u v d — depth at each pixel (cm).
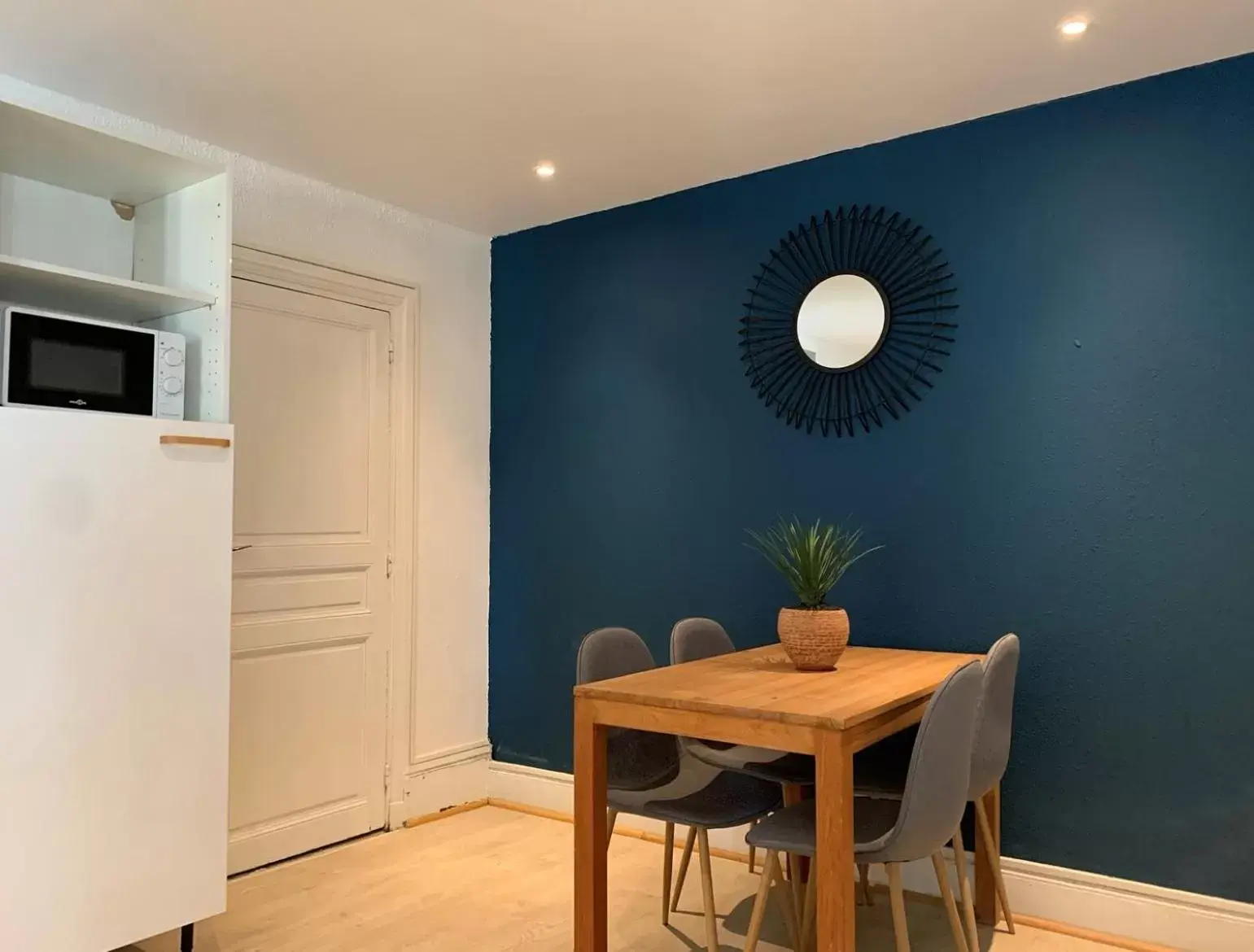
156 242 287
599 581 381
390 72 265
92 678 227
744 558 345
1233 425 258
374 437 371
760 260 344
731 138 313
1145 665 268
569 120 298
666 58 257
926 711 191
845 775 190
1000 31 244
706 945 262
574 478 391
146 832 235
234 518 322
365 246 367
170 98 282
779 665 264
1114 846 271
